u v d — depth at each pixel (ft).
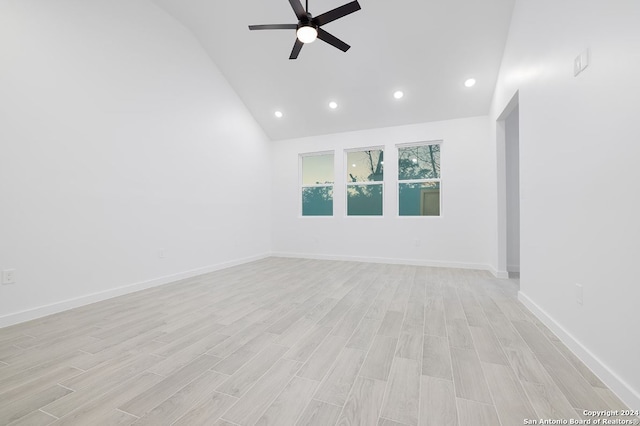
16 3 7.70
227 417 4.02
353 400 4.40
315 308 8.84
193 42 13.60
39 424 3.91
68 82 8.83
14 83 7.64
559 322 6.66
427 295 10.23
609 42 4.85
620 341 4.51
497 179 13.11
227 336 6.80
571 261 6.10
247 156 17.53
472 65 12.60
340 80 14.71
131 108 10.73
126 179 10.53
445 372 5.19
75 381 4.93
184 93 13.10
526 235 8.86
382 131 17.10
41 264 8.15
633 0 4.27
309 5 11.23
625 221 4.45
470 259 15.17
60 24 8.64
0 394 4.57
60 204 8.61
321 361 5.61
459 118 15.46
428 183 16.55
